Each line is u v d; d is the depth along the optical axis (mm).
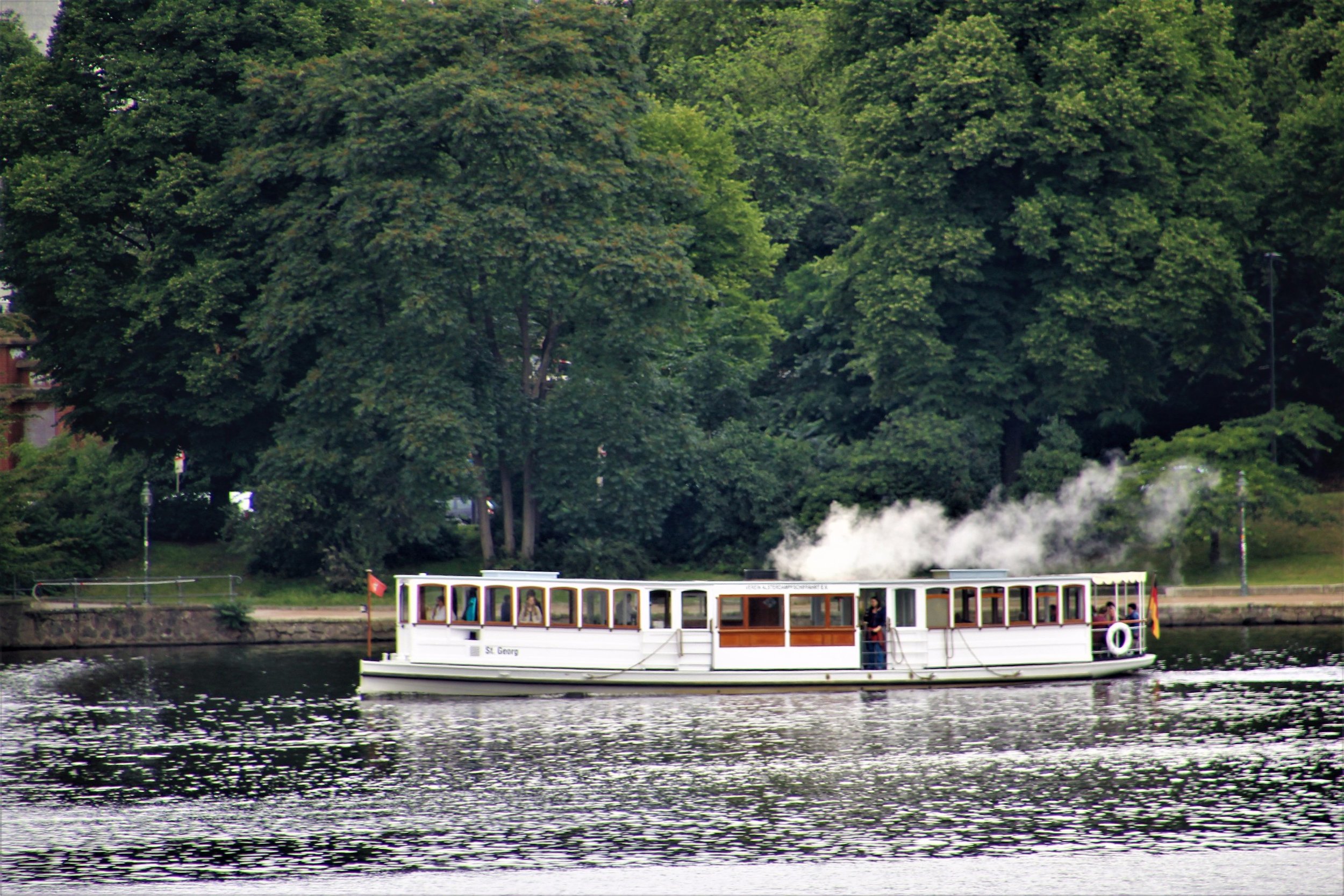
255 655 116125
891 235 151375
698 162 162625
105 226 145750
